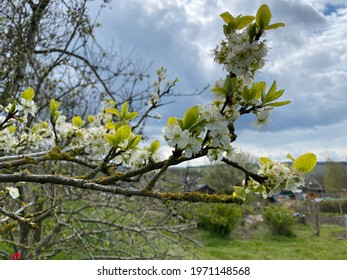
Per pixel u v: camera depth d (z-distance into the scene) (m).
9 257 4.37
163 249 6.52
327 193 18.39
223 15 1.28
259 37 1.24
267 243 11.27
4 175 1.43
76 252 5.11
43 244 4.52
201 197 1.30
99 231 4.76
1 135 2.30
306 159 1.38
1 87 4.05
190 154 1.24
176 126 1.23
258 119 1.30
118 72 5.60
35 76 4.65
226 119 1.27
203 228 13.03
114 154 1.55
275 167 1.38
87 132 2.25
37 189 4.32
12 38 4.23
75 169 4.50
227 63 1.26
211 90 1.27
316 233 11.34
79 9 4.63
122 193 1.32
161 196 1.29
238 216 13.00
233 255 9.58
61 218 4.84
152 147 1.66
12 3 4.03
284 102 1.28
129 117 1.97
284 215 12.43
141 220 5.42
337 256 8.65
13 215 1.71
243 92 1.26
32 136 2.60
